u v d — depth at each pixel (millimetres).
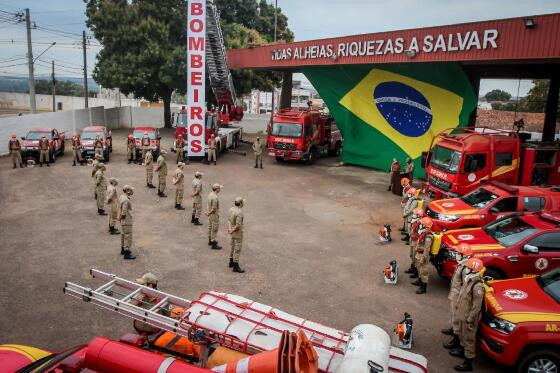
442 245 10047
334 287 10102
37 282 9633
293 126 24281
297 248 12492
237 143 31344
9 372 4945
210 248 12156
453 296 7727
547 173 16422
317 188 19812
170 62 33406
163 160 17062
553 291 7441
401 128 22109
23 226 13320
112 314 8445
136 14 34406
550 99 21719
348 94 23734
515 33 14602
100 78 34969
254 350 5414
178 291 9484
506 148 15641
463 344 7258
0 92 70938
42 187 18078
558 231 9391
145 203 16281
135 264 10836
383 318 8812
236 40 34594
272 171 23156
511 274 9219
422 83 20438
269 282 10188
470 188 15336
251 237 13234
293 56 24734
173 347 6145
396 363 5113
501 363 6914
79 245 11914
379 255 12211
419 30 17875
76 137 22719
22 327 7859
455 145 15656
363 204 17469
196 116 23953
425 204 15500
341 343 5500
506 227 10117
